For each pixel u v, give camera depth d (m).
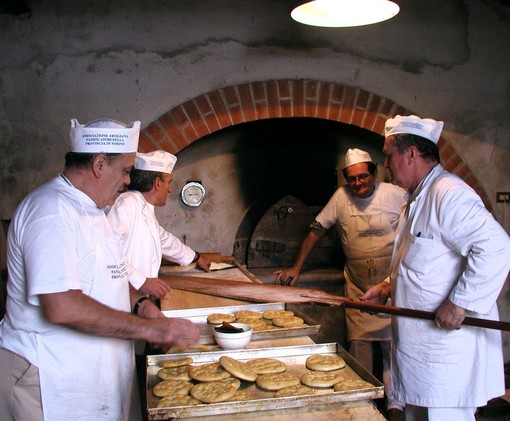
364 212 3.63
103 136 1.72
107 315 1.63
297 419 1.54
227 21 3.72
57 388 1.73
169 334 1.68
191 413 1.53
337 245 4.30
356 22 2.43
